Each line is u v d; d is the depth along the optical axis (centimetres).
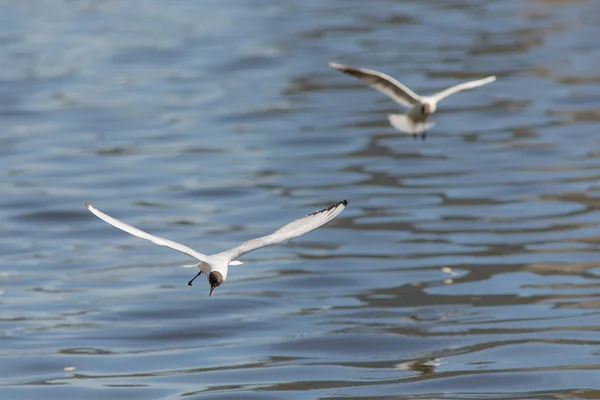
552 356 1602
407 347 1669
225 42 4391
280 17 4866
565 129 3038
